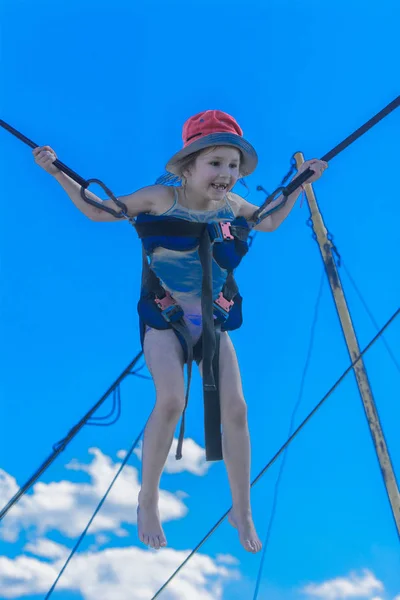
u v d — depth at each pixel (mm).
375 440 6012
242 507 3527
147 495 3492
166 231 3535
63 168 3441
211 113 3461
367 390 6059
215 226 3582
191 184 3521
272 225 3869
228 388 3559
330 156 3785
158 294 3590
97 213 3564
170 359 3482
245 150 3445
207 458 3502
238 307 3730
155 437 3420
